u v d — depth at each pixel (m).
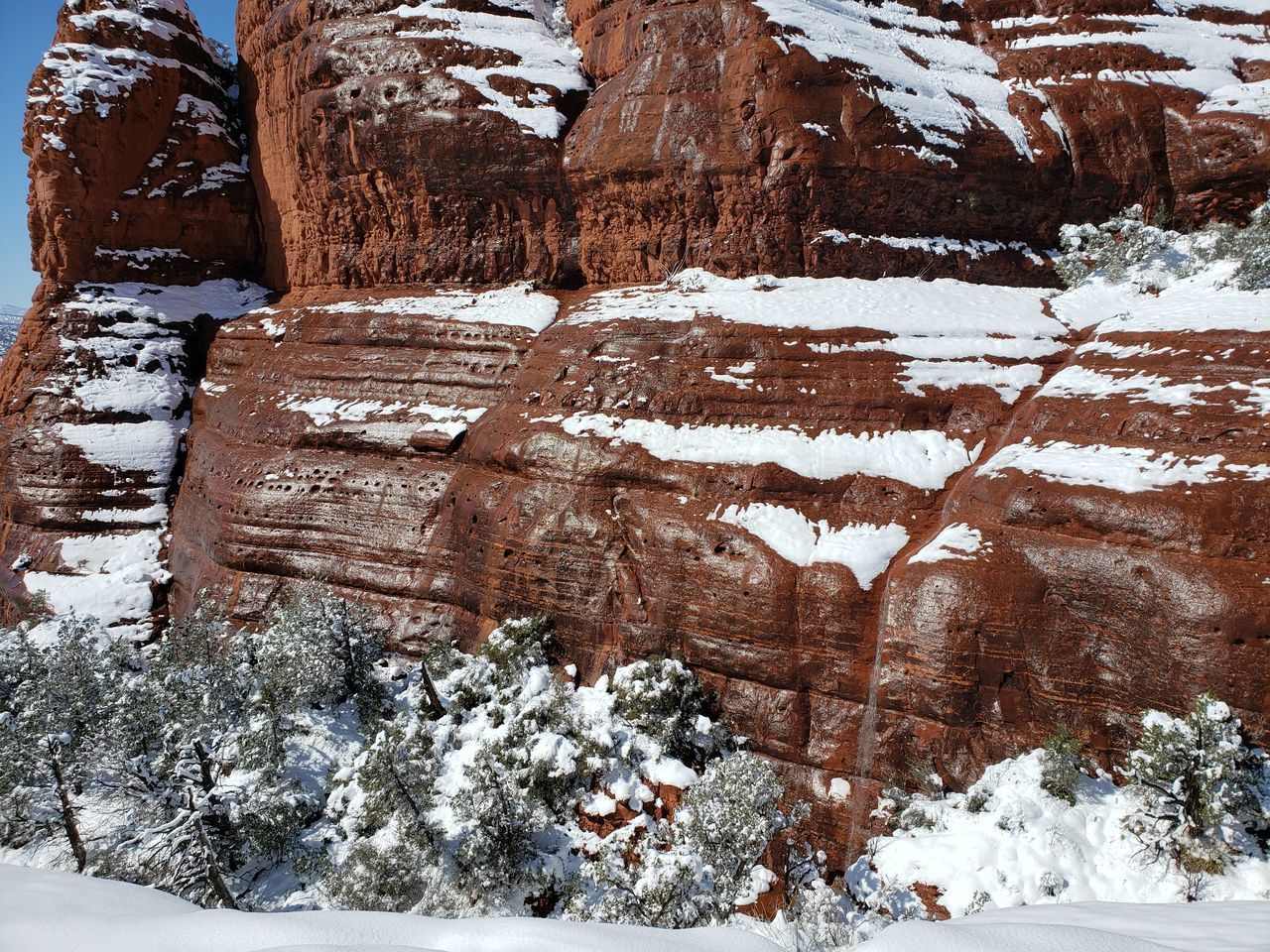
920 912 11.18
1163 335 15.37
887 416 17.03
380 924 4.10
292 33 27.48
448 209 25.09
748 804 12.17
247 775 16.61
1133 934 4.62
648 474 17.30
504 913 13.45
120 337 28.88
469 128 23.75
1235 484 11.96
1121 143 21.55
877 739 13.73
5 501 27.56
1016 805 11.65
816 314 18.58
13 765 16.03
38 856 17.19
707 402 18.00
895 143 20.20
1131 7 23.58
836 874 13.50
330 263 27.50
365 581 21.00
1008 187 21.06
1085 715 12.33
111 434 27.45
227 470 23.88
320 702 18.45
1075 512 13.05
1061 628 12.68
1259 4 24.02
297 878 15.40
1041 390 16.27
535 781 14.56
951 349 17.69
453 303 24.17
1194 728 10.73
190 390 29.50
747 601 15.38
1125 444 13.67
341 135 25.44
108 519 26.58
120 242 30.14
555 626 17.59
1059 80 22.55
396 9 25.58
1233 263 17.62
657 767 14.85
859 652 14.48
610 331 19.97
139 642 24.28
